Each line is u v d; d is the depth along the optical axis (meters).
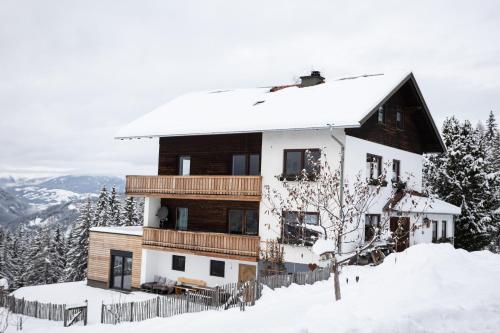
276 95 27.39
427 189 34.94
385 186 24.84
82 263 52.75
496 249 36.47
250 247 23.19
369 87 24.08
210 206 26.30
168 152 27.91
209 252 24.41
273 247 22.70
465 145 34.66
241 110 25.91
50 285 29.08
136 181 27.23
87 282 28.84
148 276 26.97
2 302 22.06
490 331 9.56
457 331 9.55
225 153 25.81
